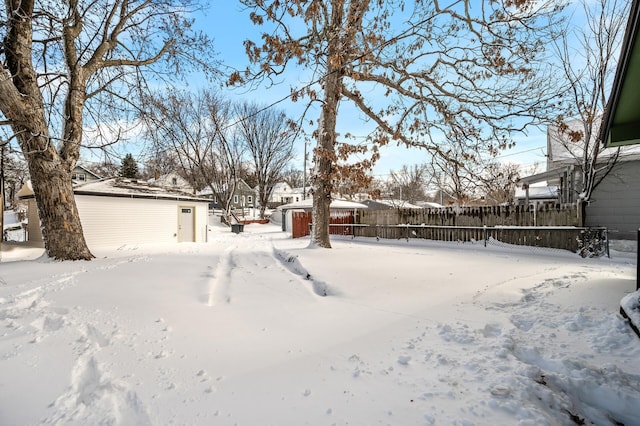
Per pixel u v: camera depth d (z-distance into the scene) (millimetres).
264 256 9898
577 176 11930
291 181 63156
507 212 11641
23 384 2361
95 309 4043
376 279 6109
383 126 11281
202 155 31422
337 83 10367
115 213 13219
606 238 9164
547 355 2811
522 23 8609
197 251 11195
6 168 17984
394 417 2008
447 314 4086
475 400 2160
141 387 2354
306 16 7266
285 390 2344
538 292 4871
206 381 2465
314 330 3637
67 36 8469
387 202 36656
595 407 2219
